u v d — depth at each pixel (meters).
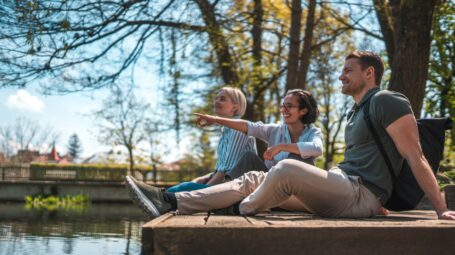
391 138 3.12
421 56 8.17
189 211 3.43
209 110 17.97
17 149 59.50
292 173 2.98
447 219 2.85
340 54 17.91
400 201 3.21
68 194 26.03
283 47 14.47
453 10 11.02
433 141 3.36
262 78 14.78
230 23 12.83
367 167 3.17
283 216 3.15
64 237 6.99
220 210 3.48
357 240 2.20
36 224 9.40
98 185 26.05
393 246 2.22
